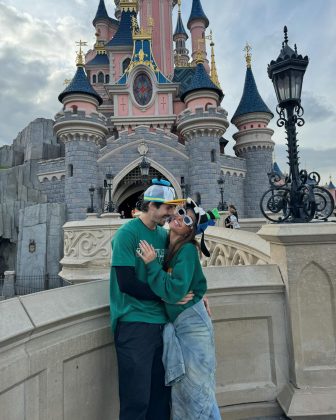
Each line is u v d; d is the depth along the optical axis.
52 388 1.62
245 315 2.48
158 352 1.78
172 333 1.78
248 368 2.48
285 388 2.45
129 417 1.63
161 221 1.86
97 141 27.30
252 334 2.51
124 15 42.19
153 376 1.78
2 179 32.81
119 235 1.78
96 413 1.87
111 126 35.00
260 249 3.30
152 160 27.34
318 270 2.47
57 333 1.67
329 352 2.44
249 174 32.06
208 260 5.61
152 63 32.22
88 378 1.84
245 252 3.88
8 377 1.38
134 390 1.64
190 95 27.84
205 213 1.91
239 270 2.56
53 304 1.71
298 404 2.30
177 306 1.78
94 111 27.12
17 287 25.56
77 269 7.86
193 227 1.85
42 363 1.57
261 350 2.51
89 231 7.92
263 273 2.55
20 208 28.81
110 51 40.09
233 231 4.59
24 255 26.30
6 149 39.06
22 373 1.45
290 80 3.10
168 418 1.86
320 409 2.28
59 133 26.73
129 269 1.69
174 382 1.72
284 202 3.07
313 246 2.46
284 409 2.34
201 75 28.17
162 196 1.83
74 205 25.95
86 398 1.82
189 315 1.82
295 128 3.14
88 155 26.53
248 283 2.46
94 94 27.50
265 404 2.45
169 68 38.88
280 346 2.51
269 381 2.50
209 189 26.52
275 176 3.18
